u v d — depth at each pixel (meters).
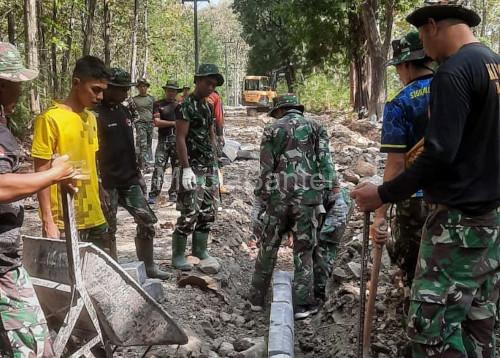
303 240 5.69
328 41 29.94
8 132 2.98
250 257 8.16
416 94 4.06
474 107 3.00
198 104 6.37
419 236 4.31
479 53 3.02
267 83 44.28
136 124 13.16
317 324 5.52
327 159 5.79
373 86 24.44
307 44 31.28
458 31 3.13
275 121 5.80
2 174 2.84
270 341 4.62
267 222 5.84
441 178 3.11
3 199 2.80
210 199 6.73
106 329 3.55
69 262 3.23
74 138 4.20
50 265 3.58
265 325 5.83
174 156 9.97
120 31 33.09
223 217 8.98
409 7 24.36
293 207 5.67
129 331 3.63
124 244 7.95
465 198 3.04
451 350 3.12
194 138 6.46
